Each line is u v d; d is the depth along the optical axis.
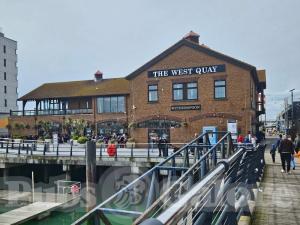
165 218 2.17
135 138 34.62
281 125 66.06
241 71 31.59
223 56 32.00
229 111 31.73
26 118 43.22
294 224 6.91
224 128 31.81
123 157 24.27
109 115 38.50
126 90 38.00
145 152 27.00
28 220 17.09
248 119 31.19
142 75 34.84
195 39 35.06
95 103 39.50
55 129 41.53
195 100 32.84
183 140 32.97
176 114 33.41
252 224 6.93
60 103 43.44
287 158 14.55
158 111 34.00
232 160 5.25
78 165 26.66
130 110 37.03
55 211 19.16
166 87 33.91
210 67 32.47
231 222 5.14
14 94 67.69
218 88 32.28
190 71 33.09
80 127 39.53
